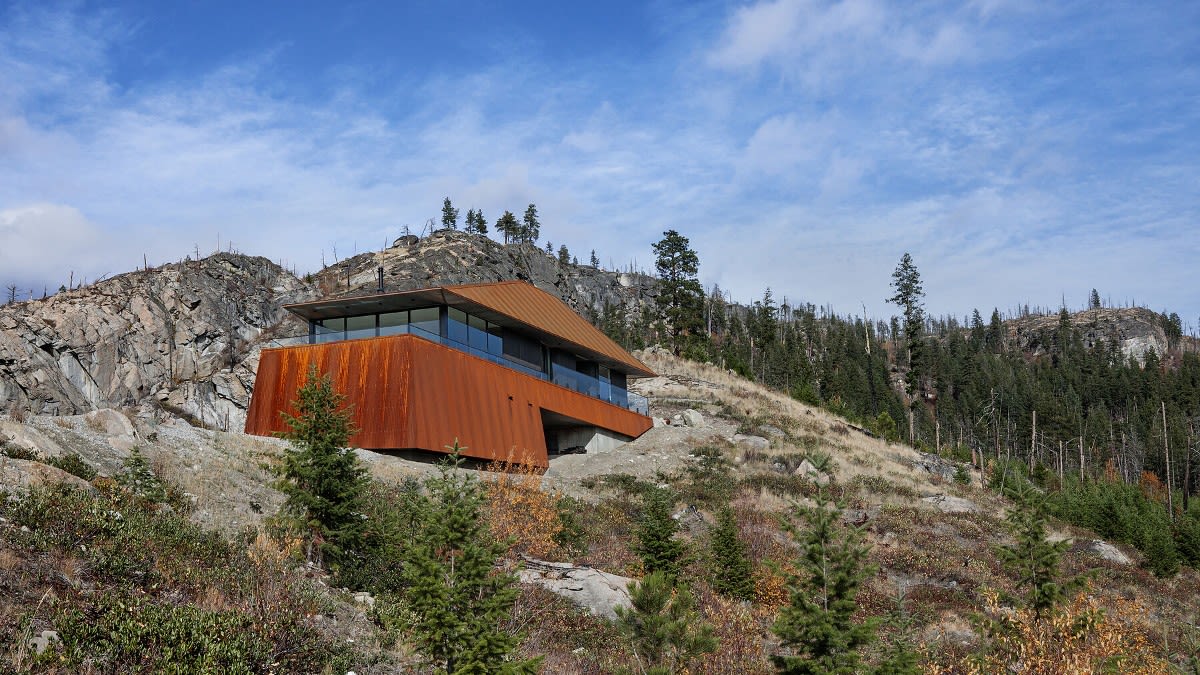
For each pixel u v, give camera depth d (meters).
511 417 39.81
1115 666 16.52
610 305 166.12
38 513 12.72
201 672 9.86
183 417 84.75
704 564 26.08
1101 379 151.75
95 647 9.75
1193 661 20.06
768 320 132.12
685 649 14.23
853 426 68.25
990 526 38.59
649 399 64.44
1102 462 113.50
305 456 17.81
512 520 24.22
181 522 15.59
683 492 39.34
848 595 14.86
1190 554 38.97
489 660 12.77
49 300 84.81
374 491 24.66
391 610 14.96
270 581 13.82
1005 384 137.88
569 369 48.09
